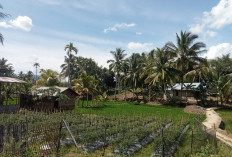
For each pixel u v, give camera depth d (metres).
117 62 60.62
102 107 37.41
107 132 13.55
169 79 42.97
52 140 9.35
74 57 68.69
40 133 8.84
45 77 52.03
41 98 27.89
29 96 28.11
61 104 29.55
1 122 14.79
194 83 49.62
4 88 32.69
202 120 24.00
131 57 53.28
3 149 7.62
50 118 18.33
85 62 69.31
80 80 39.66
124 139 11.80
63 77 63.28
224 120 26.09
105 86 72.69
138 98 55.03
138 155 11.07
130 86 55.91
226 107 39.56
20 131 8.57
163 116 26.16
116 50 60.88
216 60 53.78
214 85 44.34
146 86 55.69
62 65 63.59
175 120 23.59
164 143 10.65
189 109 32.91
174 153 11.32
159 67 43.75
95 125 16.36
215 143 12.77
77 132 14.19
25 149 7.83
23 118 17.17
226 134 18.20
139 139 12.99
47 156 8.77
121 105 42.19
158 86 51.94
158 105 43.41
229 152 12.09
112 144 11.70
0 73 26.23
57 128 9.73
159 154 10.77
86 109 33.19
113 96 64.31
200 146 11.66
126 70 56.66
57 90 28.47
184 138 14.39
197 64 43.69
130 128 16.67
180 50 43.88
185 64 43.94
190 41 43.09
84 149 11.17
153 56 49.72
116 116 23.67
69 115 20.67
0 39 25.48
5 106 20.86
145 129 14.71
